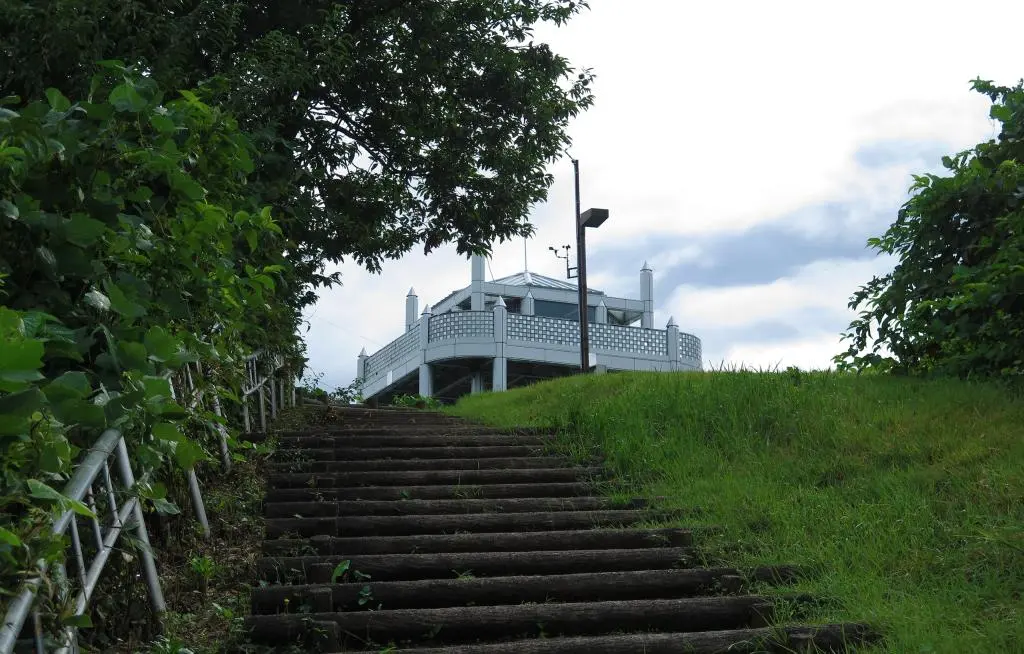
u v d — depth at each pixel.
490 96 15.88
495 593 5.49
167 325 4.74
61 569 2.93
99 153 4.16
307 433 10.12
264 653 4.65
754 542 6.16
